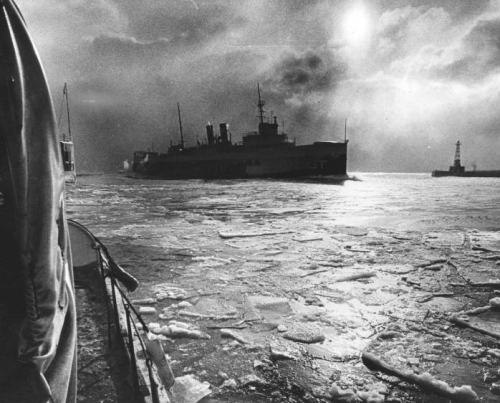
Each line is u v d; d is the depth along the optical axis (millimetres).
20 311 1305
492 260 9461
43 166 1256
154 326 5133
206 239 12688
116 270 3918
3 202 1272
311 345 4711
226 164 77250
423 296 6688
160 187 50438
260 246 11453
